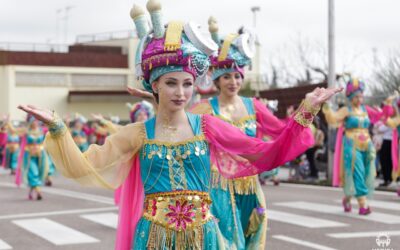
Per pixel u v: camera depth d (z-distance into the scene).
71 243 8.34
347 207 10.57
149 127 4.21
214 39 6.47
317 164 17.94
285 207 11.37
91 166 4.04
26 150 13.94
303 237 8.35
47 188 16.44
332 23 16.34
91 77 42.25
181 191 4.09
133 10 4.36
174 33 4.10
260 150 4.20
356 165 10.18
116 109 41.94
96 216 10.81
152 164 4.12
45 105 41.19
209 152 4.27
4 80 40.31
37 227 9.70
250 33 6.58
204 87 6.77
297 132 4.09
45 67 41.12
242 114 6.48
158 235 4.05
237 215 5.87
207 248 4.09
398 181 14.45
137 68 4.36
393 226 9.10
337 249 7.55
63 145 3.91
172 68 4.09
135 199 4.39
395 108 12.99
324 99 4.05
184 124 4.20
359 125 10.25
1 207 12.27
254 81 37.09
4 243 8.42
